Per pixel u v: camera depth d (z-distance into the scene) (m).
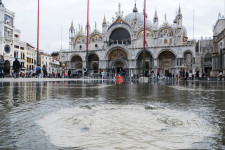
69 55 87.88
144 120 3.72
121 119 3.80
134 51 77.38
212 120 3.90
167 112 4.66
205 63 101.00
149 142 2.55
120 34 83.94
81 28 89.81
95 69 86.44
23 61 88.88
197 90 12.88
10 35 79.12
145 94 9.76
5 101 6.72
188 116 4.24
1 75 33.16
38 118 3.99
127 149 2.31
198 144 2.52
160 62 76.06
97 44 85.94
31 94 9.19
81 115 4.14
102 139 2.66
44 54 113.94
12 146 2.43
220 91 12.07
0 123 3.59
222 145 2.49
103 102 6.55
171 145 2.46
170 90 12.77
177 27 73.25
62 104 6.04
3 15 74.31
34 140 2.64
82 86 16.66
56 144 2.48
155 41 76.19
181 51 70.69
